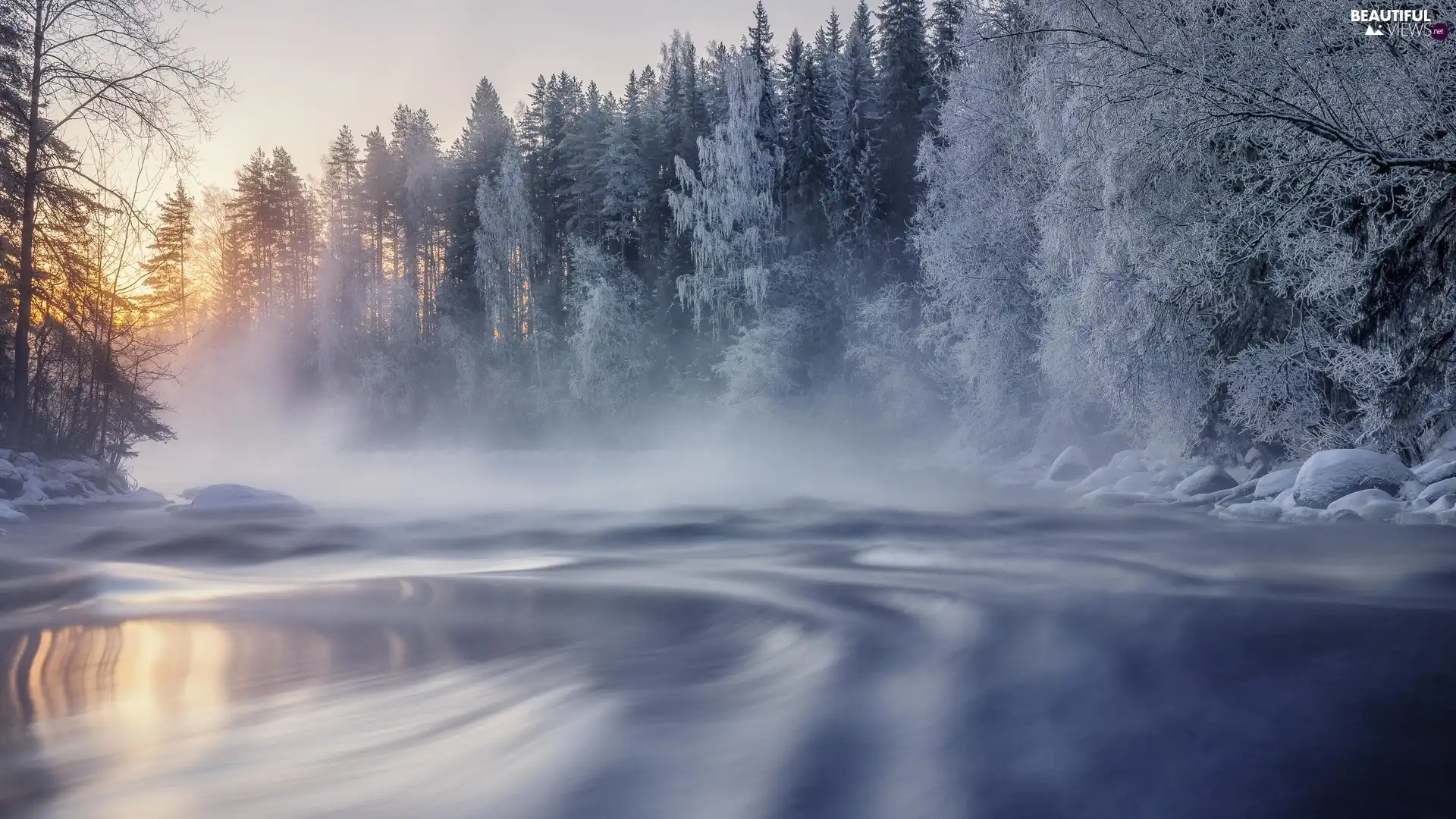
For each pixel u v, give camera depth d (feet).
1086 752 12.84
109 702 16.48
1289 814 10.64
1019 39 87.81
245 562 38.75
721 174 179.93
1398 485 44.91
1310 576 29.01
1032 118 72.79
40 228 78.59
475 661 19.26
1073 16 63.93
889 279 161.48
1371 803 10.94
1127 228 57.31
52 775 12.98
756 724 14.40
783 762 12.69
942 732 13.87
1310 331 51.08
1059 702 15.23
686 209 180.45
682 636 21.65
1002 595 26.18
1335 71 43.47
